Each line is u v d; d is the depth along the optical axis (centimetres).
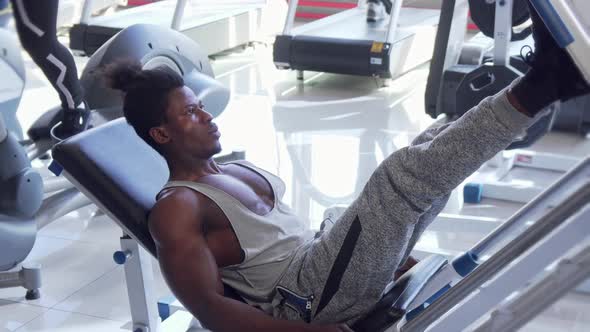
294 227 195
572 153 407
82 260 317
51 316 276
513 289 153
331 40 531
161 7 641
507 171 390
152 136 187
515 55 401
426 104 403
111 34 562
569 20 137
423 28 561
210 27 584
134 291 235
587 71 137
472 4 350
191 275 171
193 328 210
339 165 403
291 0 549
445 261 201
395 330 174
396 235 168
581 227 146
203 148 186
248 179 197
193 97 188
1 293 294
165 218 175
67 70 312
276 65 554
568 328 247
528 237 149
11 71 334
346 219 173
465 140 154
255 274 186
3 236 273
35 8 297
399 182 164
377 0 569
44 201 323
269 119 480
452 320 157
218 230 183
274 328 171
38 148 332
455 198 365
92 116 324
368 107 499
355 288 175
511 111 149
